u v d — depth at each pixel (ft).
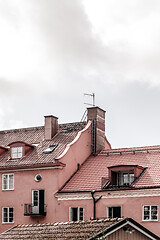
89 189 133.90
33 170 142.92
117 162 143.33
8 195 145.07
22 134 166.81
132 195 127.03
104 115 163.63
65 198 136.15
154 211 123.65
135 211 125.80
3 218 144.56
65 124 160.86
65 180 140.97
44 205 138.72
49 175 140.05
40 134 162.20
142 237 77.92
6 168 145.59
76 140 147.84
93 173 141.79
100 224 75.36
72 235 72.38
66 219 134.62
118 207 129.29
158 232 121.80
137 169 131.34
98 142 156.97
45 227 80.02
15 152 150.71
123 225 73.67
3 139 168.04
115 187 131.75
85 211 132.46
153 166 134.51
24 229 81.51
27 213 139.64
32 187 141.90
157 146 144.66
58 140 153.38
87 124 156.66
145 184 127.24
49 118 156.97
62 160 140.26
